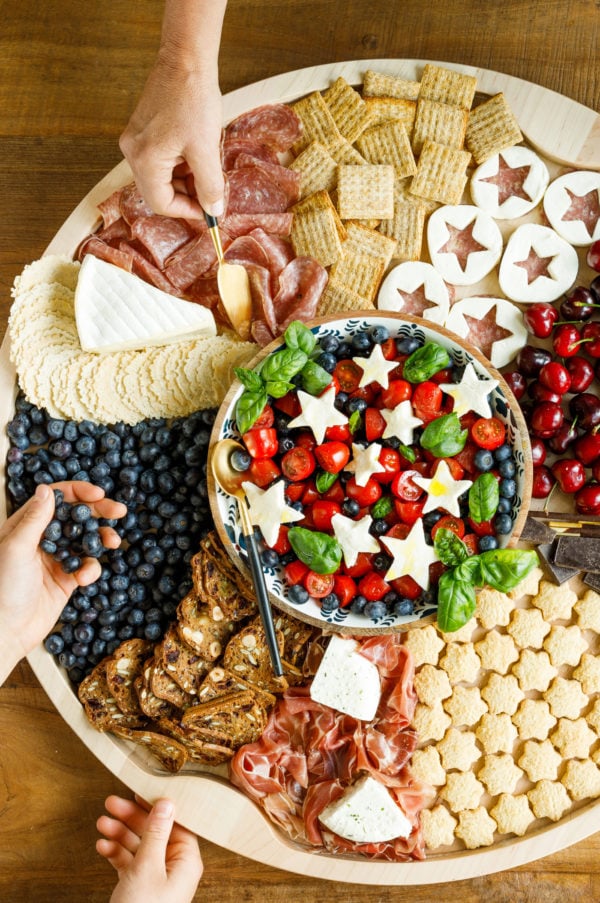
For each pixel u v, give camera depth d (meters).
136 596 1.96
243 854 1.93
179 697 1.91
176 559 1.96
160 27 2.32
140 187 1.86
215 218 1.85
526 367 1.96
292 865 1.93
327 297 2.01
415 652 1.95
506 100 2.00
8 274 2.32
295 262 1.98
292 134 2.03
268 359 1.74
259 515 1.76
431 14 2.27
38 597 1.83
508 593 1.96
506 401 1.75
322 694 1.88
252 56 2.30
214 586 1.87
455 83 1.99
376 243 2.00
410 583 1.77
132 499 1.98
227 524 1.80
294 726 1.95
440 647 1.95
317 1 2.29
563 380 1.90
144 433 1.98
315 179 2.04
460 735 1.93
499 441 1.77
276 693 1.95
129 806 2.00
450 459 1.79
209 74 1.70
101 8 2.33
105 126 2.32
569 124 1.99
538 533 1.92
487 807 1.94
